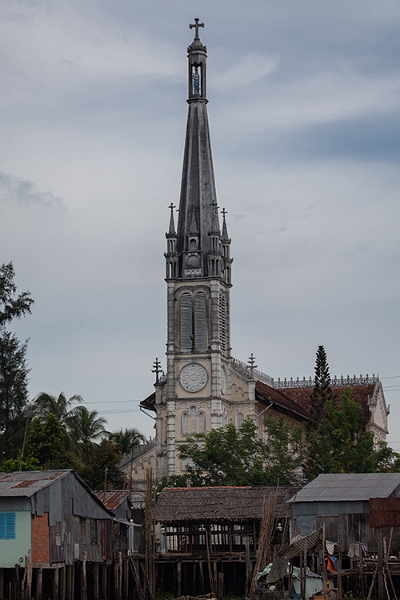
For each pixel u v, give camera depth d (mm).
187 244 158625
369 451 130250
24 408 141500
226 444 130375
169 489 110062
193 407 154625
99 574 103062
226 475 127875
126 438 164625
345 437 132625
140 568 105438
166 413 156125
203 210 159875
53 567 90500
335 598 86375
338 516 99062
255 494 107750
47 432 138125
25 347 143875
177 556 103875
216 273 156875
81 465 137250
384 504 93312
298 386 184750
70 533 96500
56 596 90125
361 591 87500
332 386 182500
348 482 103312
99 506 103500
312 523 99500
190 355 155875
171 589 105375
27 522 89938
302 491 101812
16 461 127500
